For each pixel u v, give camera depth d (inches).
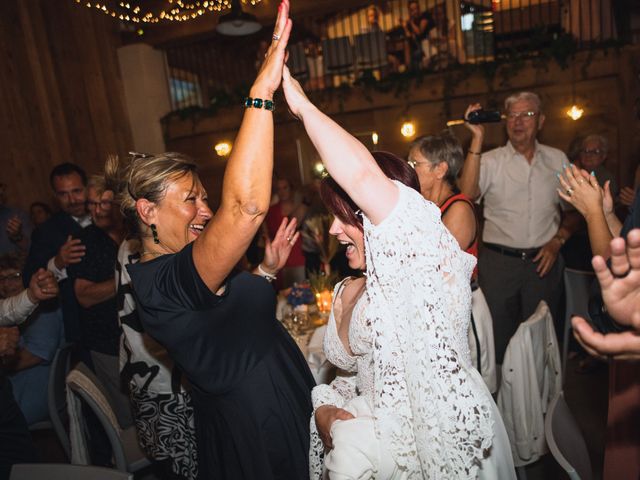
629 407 37.6
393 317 37.1
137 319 59.4
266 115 34.6
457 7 270.1
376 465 38.7
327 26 368.8
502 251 125.0
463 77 220.5
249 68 396.8
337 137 34.8
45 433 129.3
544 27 217.3
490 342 77.9
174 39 270.4
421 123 235.3
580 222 120.6
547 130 213.0
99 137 262.7
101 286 92.0
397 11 329.4
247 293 44.4
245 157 34.0
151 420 58.3
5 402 61.9
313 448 46.4
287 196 187.3
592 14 225.1
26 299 75.0
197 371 43.1
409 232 35.6
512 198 122.8
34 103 229.0
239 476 45.8
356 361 46.5
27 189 221.0
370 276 37.4
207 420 47.1
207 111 270.7
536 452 71.7
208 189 280.4
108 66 272.2
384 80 236.1
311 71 306.0
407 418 38.0
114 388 94.7
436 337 35.9
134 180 44.9
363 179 34.9
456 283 39.0
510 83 214.2
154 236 46.1
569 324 119.5
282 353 49.4
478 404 37.0
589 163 146.2
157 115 283.4
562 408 55.8
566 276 119.0
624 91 198.4
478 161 108.7
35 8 233.1
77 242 92.2
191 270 38.6
